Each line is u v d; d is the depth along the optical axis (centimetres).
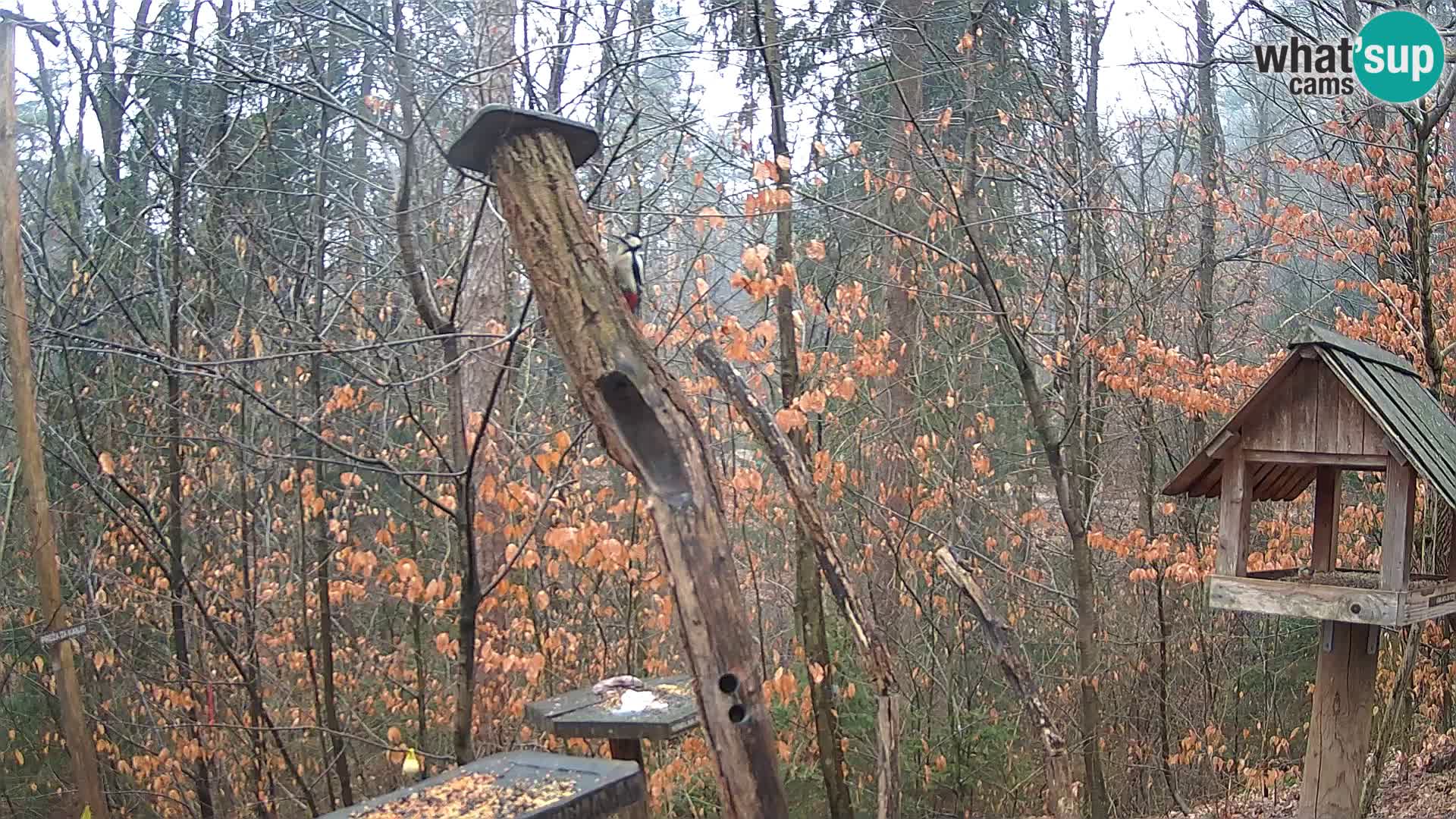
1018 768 1201
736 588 388
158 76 793
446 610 966
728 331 762
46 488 918
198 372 608
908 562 1173
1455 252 1144
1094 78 1113
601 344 392
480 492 817
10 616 1152
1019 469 1330
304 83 668
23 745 1208
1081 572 941
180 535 972
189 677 982
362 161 1168
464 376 976
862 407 1246
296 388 927
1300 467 748
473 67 841
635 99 830
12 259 861
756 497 959
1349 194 1176
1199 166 1367
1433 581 671
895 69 1164
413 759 594
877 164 1173
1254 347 1470
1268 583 643
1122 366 1080
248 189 908
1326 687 673
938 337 1307
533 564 781
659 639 1071
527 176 406
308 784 1065
